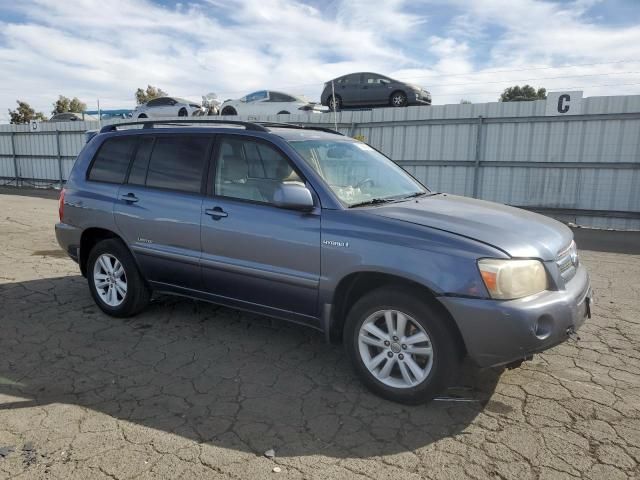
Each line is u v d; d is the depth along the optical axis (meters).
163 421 3.22
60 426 3.14
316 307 3.76
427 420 3.26
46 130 22.97
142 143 4.89
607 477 2.69
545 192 12.89
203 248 4.29
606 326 4.92
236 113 20.78
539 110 12.56
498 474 2.71
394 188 4.37
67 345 4.39
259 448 2.95
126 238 4.80
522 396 3.55
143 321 4.98
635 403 3.46
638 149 11.73
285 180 3.92
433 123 13.99
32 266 7.21
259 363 4.09
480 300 3.09
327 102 19.45
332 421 3.24
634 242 10.16
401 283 3.45
